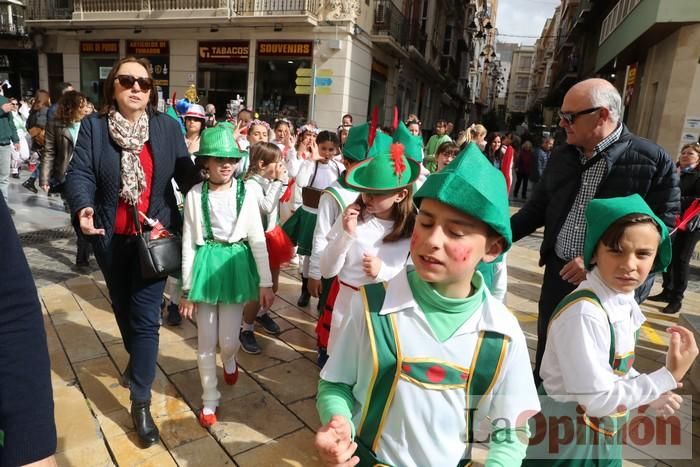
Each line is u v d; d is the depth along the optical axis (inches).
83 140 95.2
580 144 98.9
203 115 189.0
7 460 38.3
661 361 152.0
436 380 49.9
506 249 50.0
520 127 1368.1
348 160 121.5
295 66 581.9
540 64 2787.9
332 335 97.3
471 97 1811.0
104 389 116.5
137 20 614.9
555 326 67.1
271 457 96.3
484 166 47.0
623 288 64.6
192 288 101.4
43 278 187.3
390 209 95.7
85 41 683.4
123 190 95.3
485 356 49.8
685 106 400.2
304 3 550.9
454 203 44.7
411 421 50.5
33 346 39.6
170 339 144.3
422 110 991.0
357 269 95.3
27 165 478.3
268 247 143.6
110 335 144.0
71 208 93.3
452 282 49.4
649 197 95.4
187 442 99.3
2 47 769.6
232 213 103.6
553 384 66.6
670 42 417.7
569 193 101.2
